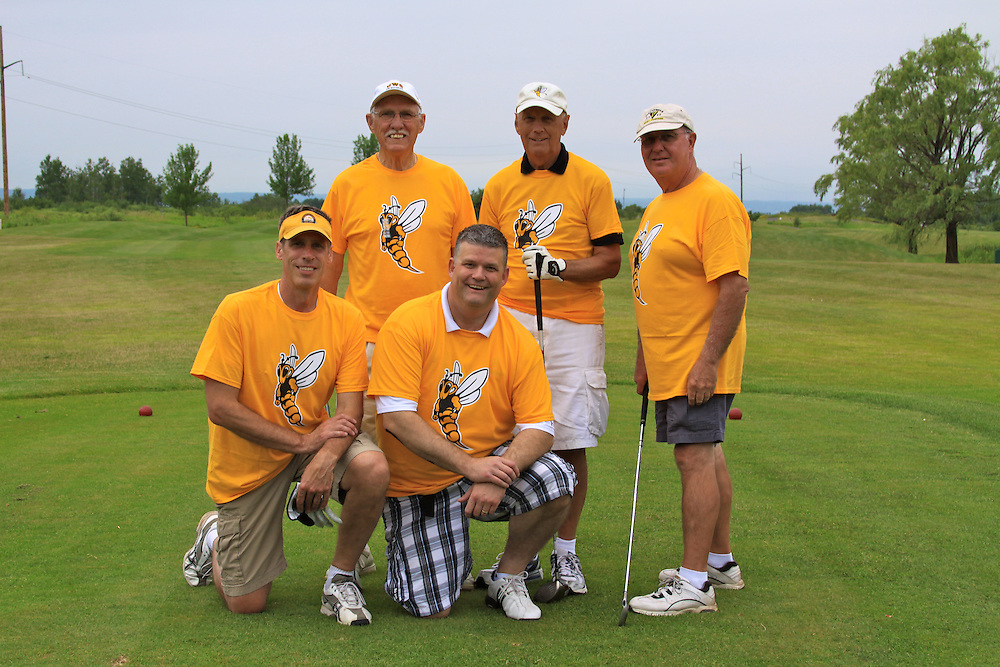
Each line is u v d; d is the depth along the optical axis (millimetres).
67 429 6164
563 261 3676
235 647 2689
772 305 17328
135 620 2910
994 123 37812
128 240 31578
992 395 8234
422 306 3188
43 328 12977
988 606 3055
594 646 2746
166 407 7152
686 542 3154
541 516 3109
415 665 2562
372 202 3768
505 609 3076
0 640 2701
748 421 6500
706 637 2818
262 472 3086
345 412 3201
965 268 24297
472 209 3992
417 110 3730
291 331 3162
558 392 3809
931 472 4891
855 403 7441
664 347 3311
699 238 3240
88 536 3795
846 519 4047
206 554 3260
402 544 3158
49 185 84188
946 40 38750
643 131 3314
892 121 39188
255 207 70250
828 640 2781
